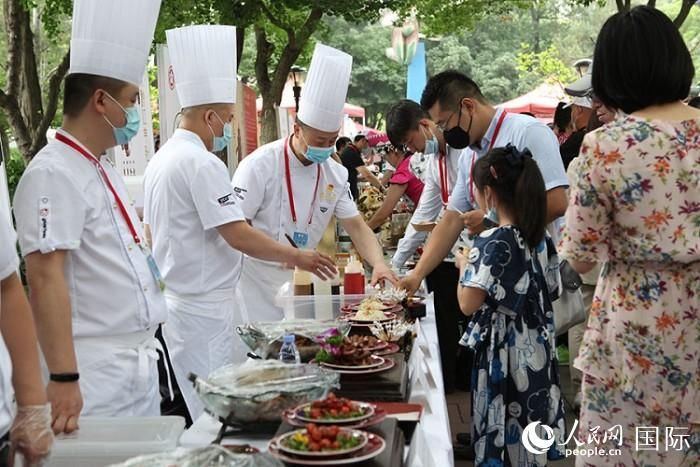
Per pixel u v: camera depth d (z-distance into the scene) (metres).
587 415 2.51
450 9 12.90
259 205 3.95
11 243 1.91
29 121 9.77
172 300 3.37
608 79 2.44
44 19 9.79
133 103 2.62
